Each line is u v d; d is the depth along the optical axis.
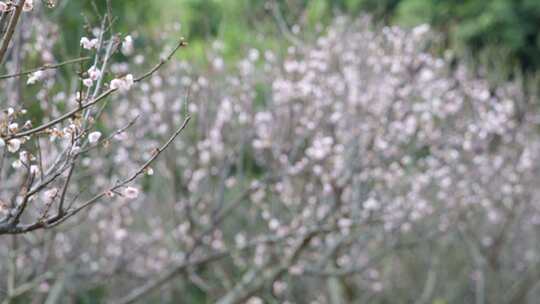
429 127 8.77
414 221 9.43
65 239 8.96
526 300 13.64
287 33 8.45
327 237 9.12
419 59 8.56
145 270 10.17
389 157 8.32
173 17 9.74
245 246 7.72
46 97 5.12
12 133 2.96
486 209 11.06
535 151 11.42
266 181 7.83
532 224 12.76
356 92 8.14
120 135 3.56
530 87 13.23
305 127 7.88
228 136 8.66
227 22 11.76
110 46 3.41
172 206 8.68
